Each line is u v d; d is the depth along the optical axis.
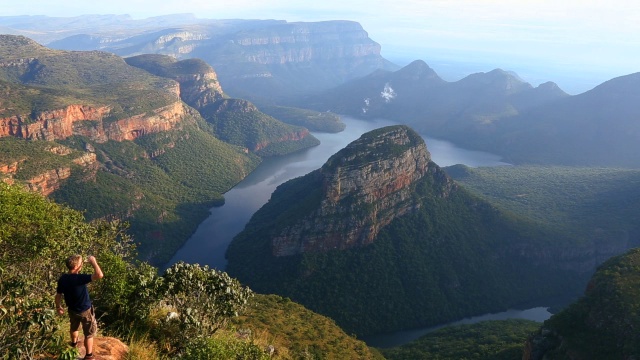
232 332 28.31
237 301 24.12
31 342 13.38
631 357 52.09
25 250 20.80
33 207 22.77
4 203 21.47
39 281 20.39
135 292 21.59
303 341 55.88
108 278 21.86
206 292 23.50
